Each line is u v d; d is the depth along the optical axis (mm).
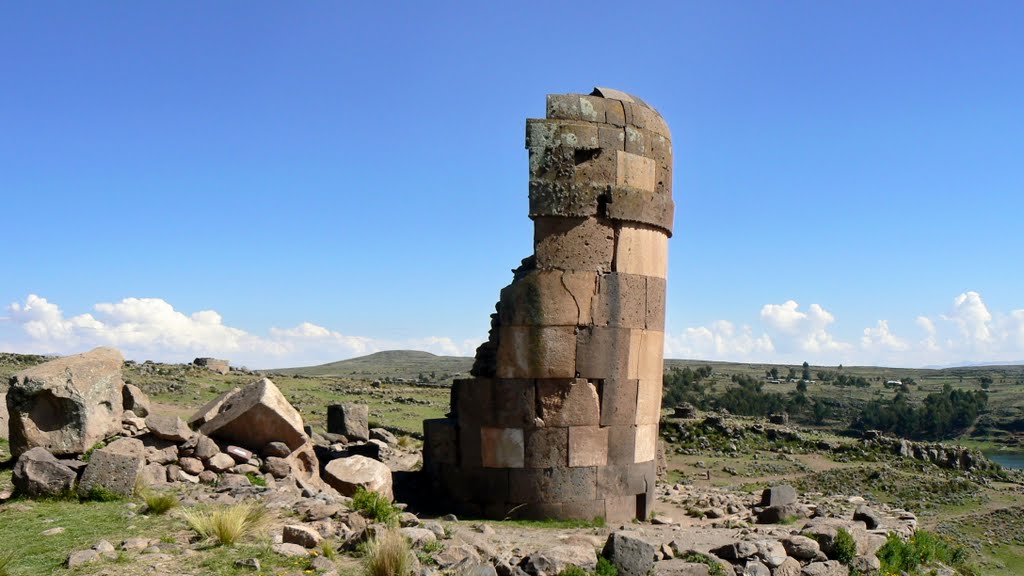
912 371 190500
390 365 177625
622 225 13633
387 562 7949
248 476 12289
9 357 40750
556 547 9672
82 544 8531
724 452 36656
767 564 9875
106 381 12547
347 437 20531
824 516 13578
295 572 7957
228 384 39031
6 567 7715
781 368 181375
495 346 13789
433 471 14008
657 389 14469
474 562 8555
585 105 13633
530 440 13297
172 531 9148
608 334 13500
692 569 9250
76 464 11039
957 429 97375
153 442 12344
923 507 31250
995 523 29734
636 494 13953
